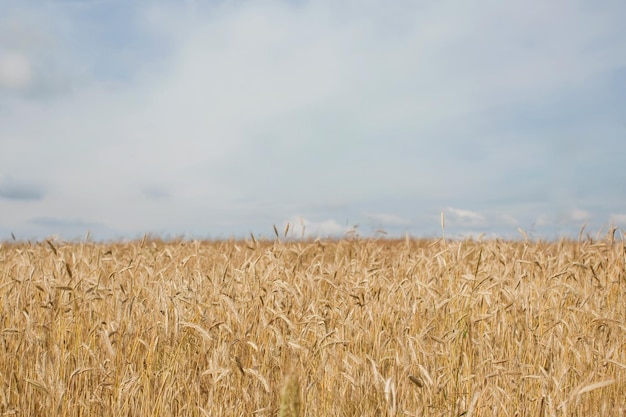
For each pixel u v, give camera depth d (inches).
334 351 207.9
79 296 247.9
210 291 261.4
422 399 187.2
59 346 210.5
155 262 323.0
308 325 218.2
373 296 255.4
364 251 370.3
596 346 236.1
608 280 299.6
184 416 193.0
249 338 222.5
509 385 203.8
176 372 201.5
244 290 248.5
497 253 311.7
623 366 196.5
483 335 233.9
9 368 211.6
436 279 281.3
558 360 215.9
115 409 189.5
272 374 212.2
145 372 197.6
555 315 248.8
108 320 235.3
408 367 189.2
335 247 426.0
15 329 216.5
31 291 261.9
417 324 245.6
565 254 326.3
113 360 194.4
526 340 235.3
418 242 456.8
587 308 253.9
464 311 236.7
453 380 200.4
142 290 261.3
